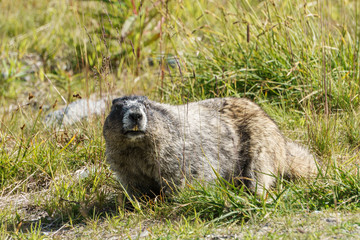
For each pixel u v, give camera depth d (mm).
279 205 9438
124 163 11133
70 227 10203
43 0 30109
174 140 10906
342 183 9766
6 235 9828
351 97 14414
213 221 9086
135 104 10539
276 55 15773
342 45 15797
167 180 10945
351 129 13422
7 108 18938
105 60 14055
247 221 9188
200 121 11398
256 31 16797
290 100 15250
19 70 21891
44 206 11477
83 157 13562
